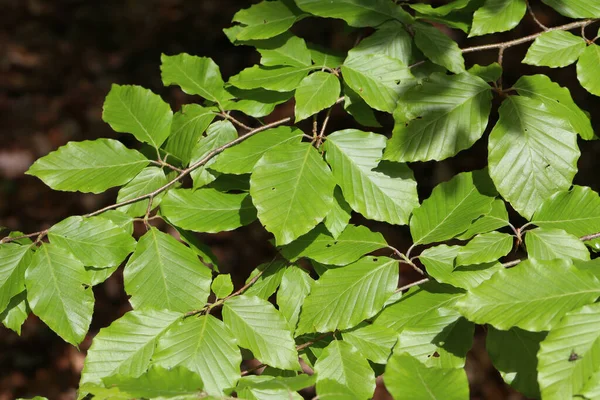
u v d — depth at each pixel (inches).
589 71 48.9
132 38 140.2
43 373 88.4
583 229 47.4
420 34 50.4
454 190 48.6
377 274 47.4
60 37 141.5
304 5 51.0
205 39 136.9
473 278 46.9
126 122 50.6
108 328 47.0
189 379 44.7
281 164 47.6
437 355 46.4
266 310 47.3
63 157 49.6
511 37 110.3
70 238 48.2
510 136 47.8
